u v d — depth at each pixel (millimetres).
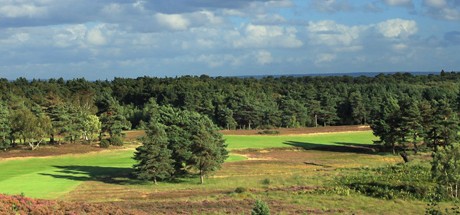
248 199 40938
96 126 96688
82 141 99938
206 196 44219
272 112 132500
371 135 114312
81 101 131750
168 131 69750
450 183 42188
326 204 39438
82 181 58875
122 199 44094
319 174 57219
